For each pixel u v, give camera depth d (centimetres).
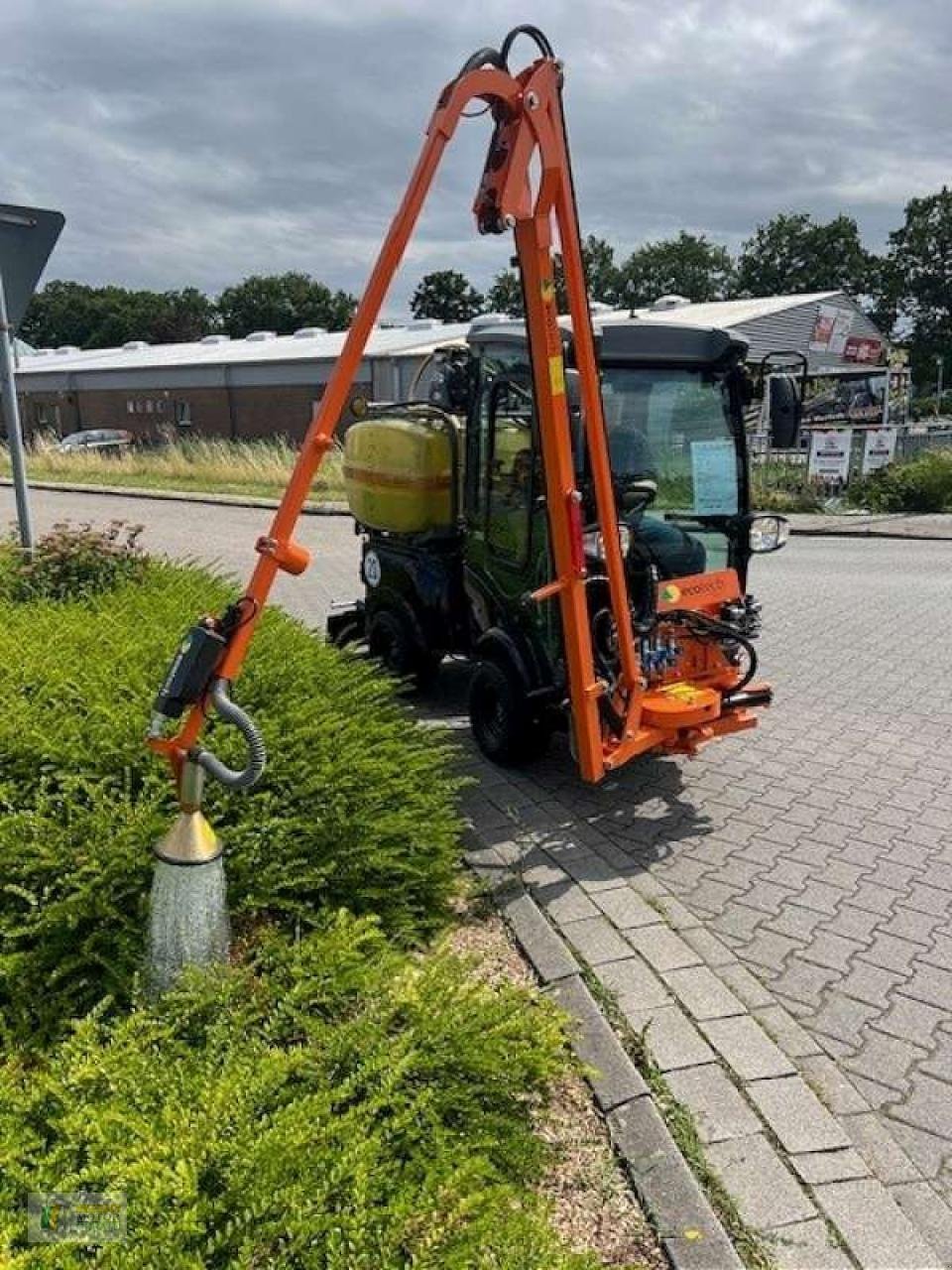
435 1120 251
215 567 1177
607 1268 229
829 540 1570
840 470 1869
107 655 461
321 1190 215
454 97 330
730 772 572
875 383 3428
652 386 533
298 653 503
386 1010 286
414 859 384
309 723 414
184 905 292
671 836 489
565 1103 292
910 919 415
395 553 679
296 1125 226
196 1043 275
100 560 646
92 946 311
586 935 384
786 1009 354
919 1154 288
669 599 515
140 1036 268
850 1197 262
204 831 296
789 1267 242
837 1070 322
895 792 547
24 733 372
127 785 361
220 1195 215
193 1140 221
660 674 513
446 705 691
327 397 307
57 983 306
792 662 810
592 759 459
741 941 398
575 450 456
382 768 396
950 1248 256
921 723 659
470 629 629
